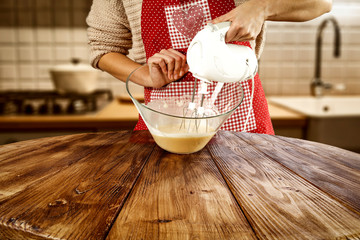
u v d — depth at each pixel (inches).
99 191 20.0
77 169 24.0
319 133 58.3
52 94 76.2
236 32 26.5
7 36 81.9
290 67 85.4
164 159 26.7
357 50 85.4
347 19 83.8
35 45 82.9
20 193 19.5
